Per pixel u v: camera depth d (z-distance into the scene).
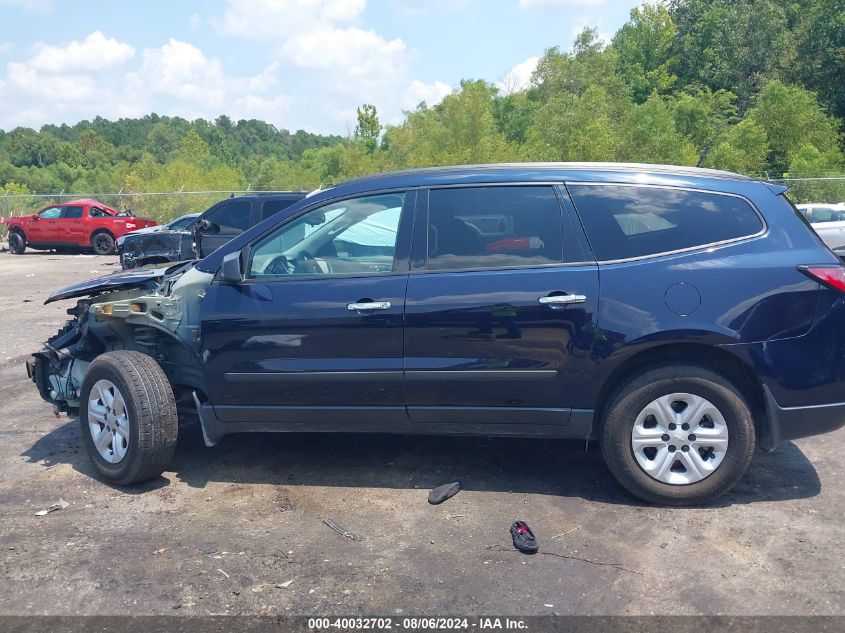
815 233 4.23
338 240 4.48
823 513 4.11
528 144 35.94
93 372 4.68
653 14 57.91
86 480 4.79
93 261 21.95
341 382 4.36
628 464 4.18
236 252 4.53
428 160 34.34
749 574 3.48
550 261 4.20
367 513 4.24
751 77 53.00
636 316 4.06
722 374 4.16
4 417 6.17
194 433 5.65
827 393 4.07
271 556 3.76
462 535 3.95
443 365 4.24
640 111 32.62
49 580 3.55
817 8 50.75
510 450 5.16
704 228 4.17
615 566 3.59
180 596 3.40
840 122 46.28
